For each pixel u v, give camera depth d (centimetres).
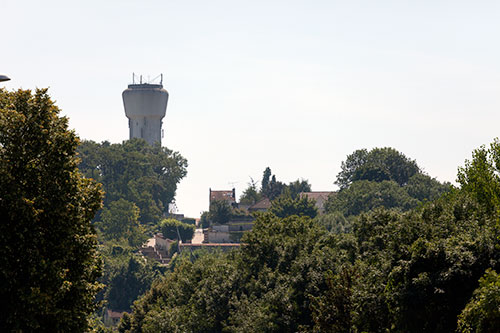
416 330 15962
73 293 13712
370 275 18350
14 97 13538
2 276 12388
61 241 13200
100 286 14675
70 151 13612
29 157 13075
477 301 13150
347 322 19412
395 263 17850
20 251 12531
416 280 15650
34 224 12681
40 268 12538
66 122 13850
